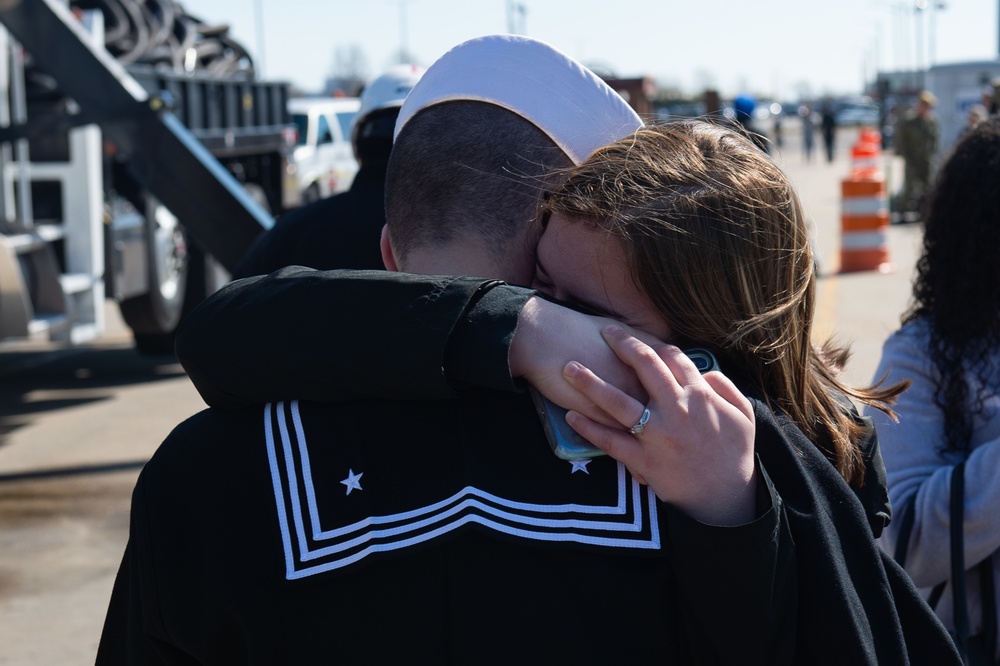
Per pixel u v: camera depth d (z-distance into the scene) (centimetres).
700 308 112
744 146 119
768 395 119
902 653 108
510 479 105
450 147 121
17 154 685
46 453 598
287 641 104
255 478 107
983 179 185
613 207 111
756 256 112
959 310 187
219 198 538
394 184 125
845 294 1009
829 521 109
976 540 179
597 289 114
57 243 710
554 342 105
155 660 112
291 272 114
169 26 901
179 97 792
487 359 101
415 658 103
